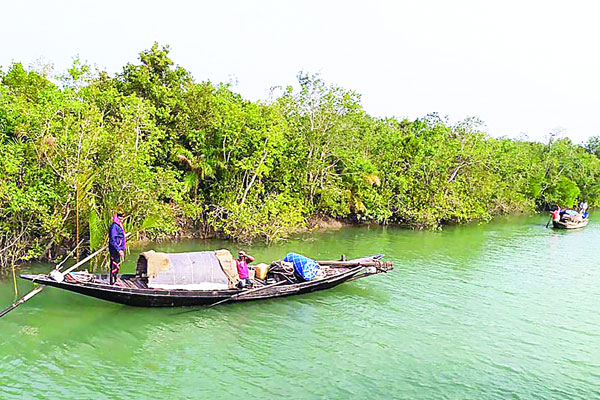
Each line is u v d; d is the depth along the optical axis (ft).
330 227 109.70
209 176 88.38
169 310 49.67
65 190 60.75
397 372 39.55
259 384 36.78
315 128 103.91
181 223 86.38
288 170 98.68
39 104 64.59
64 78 80.28
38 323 45.78
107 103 75.97
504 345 45.91
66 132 60.13
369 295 58.80
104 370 38.01
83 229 64.03
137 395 34.68
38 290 44.34
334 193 103.30
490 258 84.69
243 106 97.14
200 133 85.35
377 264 59.16
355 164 109.09
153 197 69.82
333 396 35.45
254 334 45.83
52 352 40.47
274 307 52.85
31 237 62.23
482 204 129.39
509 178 148.97
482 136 133.59
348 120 104.63
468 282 67.26
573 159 201.46
